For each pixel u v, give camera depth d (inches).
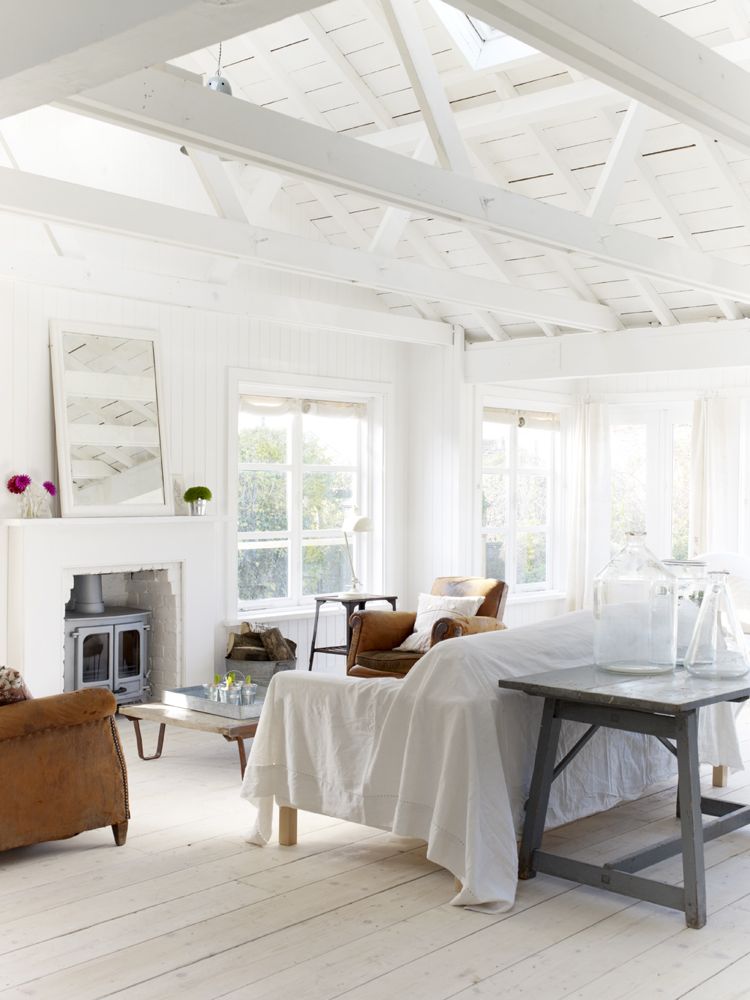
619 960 128.5
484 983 122.0
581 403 395.9
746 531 354.6
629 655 159.3
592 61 120.4
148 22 74.6
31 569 257.3
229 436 309.6
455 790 147.2
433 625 270.7
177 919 140.9
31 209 185.6
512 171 281.6
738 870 161.2
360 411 359.6
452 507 355.3
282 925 138.8
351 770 161.0
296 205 325.4
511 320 343.9
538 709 161.9
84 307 274.5
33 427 264.4
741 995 119.8
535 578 402.6
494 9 106.5
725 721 200.8
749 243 271.9
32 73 83.0
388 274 248.7
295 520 339.3
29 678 257.0
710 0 212.2
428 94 179.3
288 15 74.1
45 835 163.9
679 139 251.3
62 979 122.9
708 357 304.5
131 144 281.0
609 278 310.2
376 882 155.2
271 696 171.6
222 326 307.4
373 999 117.7
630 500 393.7
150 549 282.0
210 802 198.1
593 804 172.2
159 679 296.0
